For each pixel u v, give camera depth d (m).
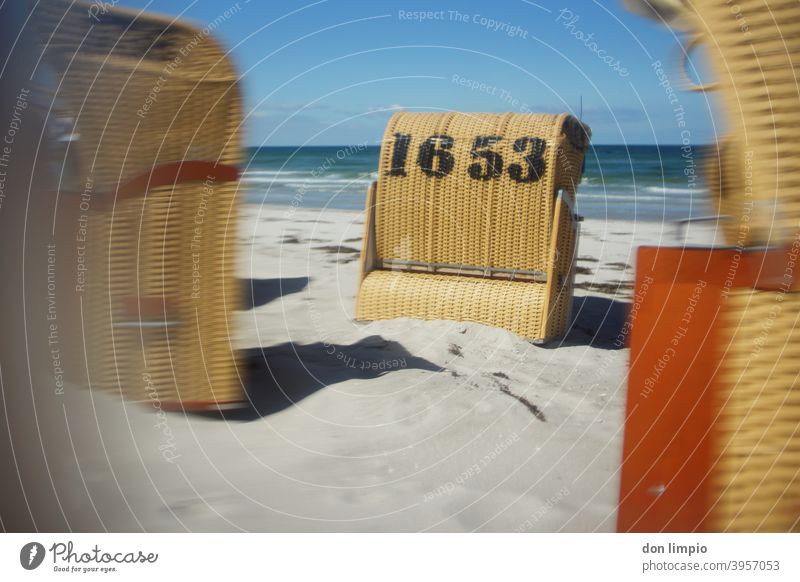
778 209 1.26
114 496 1.89
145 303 2.35
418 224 3.77
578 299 4.38
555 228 3.44
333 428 2.34
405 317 3.66
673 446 1.37
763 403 1.30
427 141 3.71
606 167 15.27
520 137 3.57
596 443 2.23
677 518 1.38
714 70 1.29
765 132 1.25
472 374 2.89
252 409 2.48
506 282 3.60
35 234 2.21
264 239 6.52
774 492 1.30
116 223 2.33
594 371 2.97
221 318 2.45
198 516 1.83
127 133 2.34
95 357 2.25
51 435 2.03
